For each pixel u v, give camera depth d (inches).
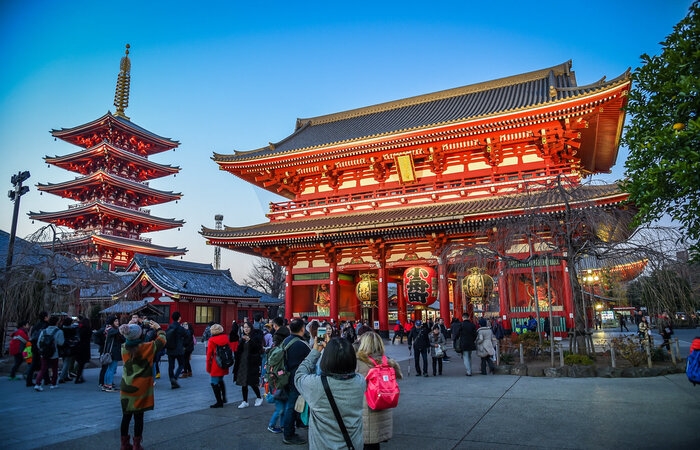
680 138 333.1
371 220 1337.4
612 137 1389.0
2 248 1067.3
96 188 3233.3
